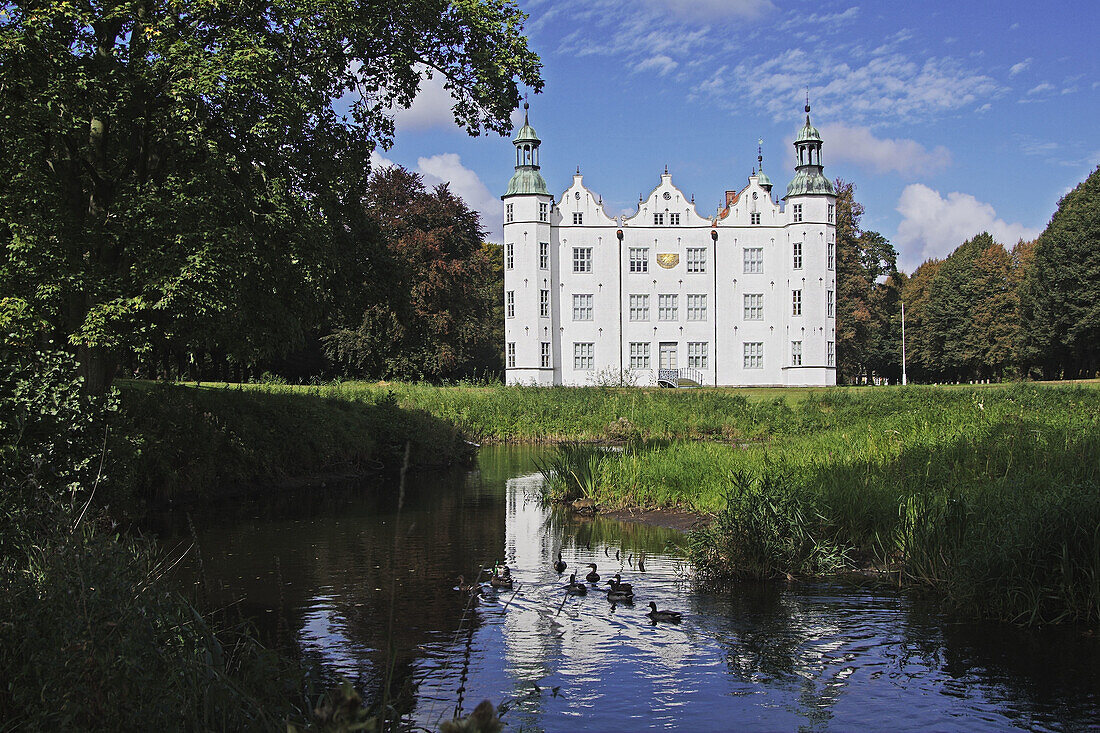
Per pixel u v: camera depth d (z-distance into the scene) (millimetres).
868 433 20094
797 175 61375
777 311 61750
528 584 11086
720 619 9438
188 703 5105
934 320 86250
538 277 60562
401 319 21953
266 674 5883
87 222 15352
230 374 52125
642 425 36438
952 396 35094
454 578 11414
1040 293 66250
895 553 11867
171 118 15133
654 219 62250
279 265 17375
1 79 14023
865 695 7203
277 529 15500
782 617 9523
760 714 6797
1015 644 8539
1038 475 12289
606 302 61906
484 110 19781
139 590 6301
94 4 15406
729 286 62031
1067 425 17203
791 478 13539
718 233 62031
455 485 22453
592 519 16375
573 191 62031
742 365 61906
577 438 36531
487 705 2553
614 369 61656
